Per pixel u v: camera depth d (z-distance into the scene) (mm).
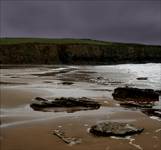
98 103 23312
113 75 62406
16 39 149375
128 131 14984
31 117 18703
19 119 18125
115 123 16234
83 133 15141
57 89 33156
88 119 18516
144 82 46469
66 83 40406
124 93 27719
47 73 61562
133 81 48062
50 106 21875
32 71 66875
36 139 14102
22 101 23906
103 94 30031
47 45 125938
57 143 13547
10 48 118375
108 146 13195
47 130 15695
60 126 16578
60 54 125875
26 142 13641
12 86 34125
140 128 15695
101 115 19781
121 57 138625
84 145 13273
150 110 21500
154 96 26906
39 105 21641
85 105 22469
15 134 14883
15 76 50688
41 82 41156
